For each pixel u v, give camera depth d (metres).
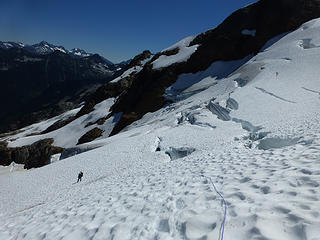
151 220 4.32
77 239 4.41
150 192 6.49
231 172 6.21
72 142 59.62
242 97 26.41
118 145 26.86
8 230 6.56
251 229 3.03
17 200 19.81
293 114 18.48
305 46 33.09
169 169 10.10
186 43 74.94
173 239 3.53
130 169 17.81
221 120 24.95
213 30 67.00
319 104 18.50
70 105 142.38
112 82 82.62
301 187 3.89
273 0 49.94
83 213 5.98
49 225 5.79
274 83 26.89
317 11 43.66
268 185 4.29
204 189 5.28
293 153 6.50
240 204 3.83
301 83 24.66
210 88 39.91
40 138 66.12
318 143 7.02
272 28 47.97
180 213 4.21
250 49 49.84
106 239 4.06
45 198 18.09
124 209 5.43
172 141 22.83
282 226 2.93
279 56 33.47
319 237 2.56
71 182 20.56
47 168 27.00
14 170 50.41
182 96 48.22
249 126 20.42
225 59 53.41
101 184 12.66
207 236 3.22
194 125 26.03
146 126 37.12
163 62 66.44
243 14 55.66
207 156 11.03
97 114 68.81
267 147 12.95
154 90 56.09
